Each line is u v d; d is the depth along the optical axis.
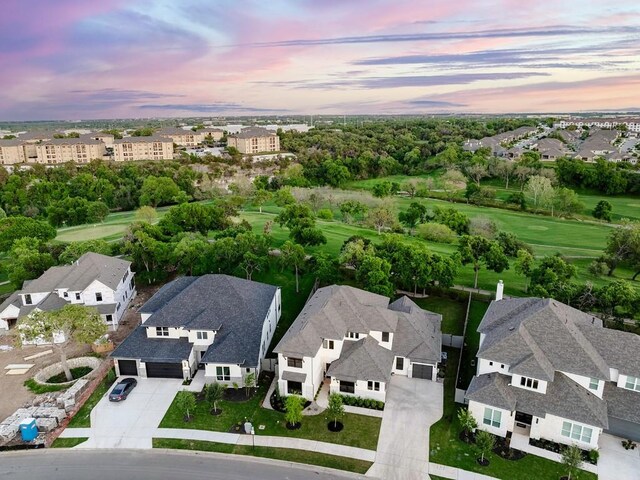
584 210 109.31
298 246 62.78
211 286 50.38
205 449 34.50
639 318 52.03
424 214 100.69
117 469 32.69
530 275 60.53
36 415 38.09
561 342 37.31
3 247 78.88
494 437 34.66
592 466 32.41
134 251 66.44
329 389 41.72
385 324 43.41
